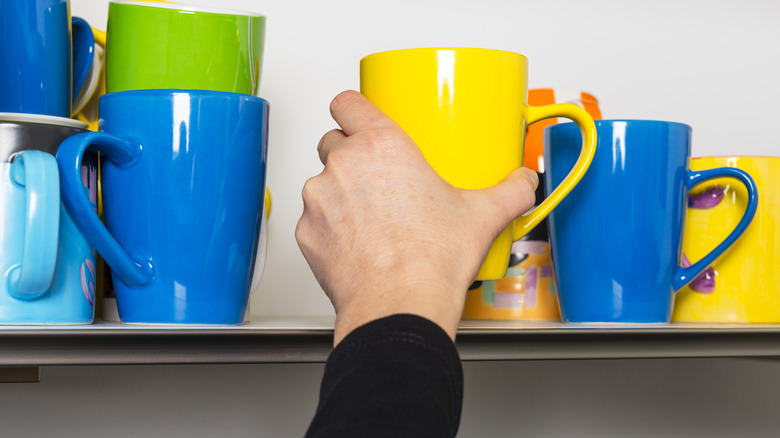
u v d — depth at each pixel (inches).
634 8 36.0
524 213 18.3
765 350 19.9
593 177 21.6
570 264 22.1
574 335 18.0
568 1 35.2
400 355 12.3
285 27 31.4
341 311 14.5
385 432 11.0
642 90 36.0
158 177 17.3
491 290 24.8
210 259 17.6
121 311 18.0
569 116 19.2
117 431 29.5
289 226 30.9
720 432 37.2
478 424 33.8
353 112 16.5
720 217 24.4
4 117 16.7
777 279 24.4
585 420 35.4
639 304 21.6
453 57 17.5
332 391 12.1
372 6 32.6
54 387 28.9
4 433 28.2
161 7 19.1
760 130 37.4
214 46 19.6
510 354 17.5
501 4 34.3
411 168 15.3
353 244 14.9
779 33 37.9
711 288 24.3
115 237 17.8
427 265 14.2
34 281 16.1
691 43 36.7
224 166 17.6
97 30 23.0
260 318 25.0
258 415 31.1
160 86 19.3
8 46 19.5
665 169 21.8
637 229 21.5
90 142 16.6
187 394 30.4
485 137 17.7
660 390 36.5
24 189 16.6
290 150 31.2
